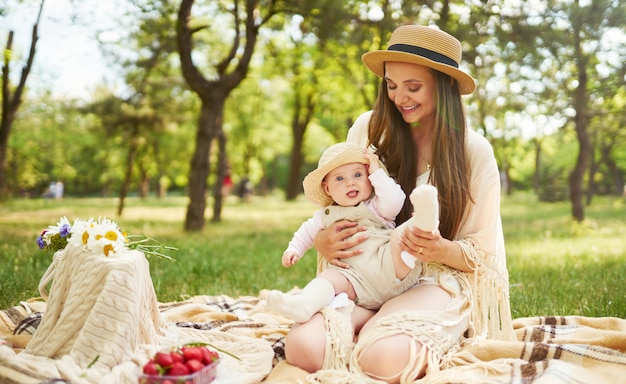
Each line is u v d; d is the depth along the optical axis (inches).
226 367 109.3
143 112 606.9
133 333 113.0
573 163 1360.7
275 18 484.1
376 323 113.7
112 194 1995.6
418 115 133.5
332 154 131.2
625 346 124.7
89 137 1310.3
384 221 130.6
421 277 127.1
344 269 126.0
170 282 222.1
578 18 361.4
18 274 215.3
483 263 127.5
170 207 948.0
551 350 117.3
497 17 372.5
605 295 193.3
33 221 547.2
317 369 114.3
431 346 112.9
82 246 117.5
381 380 108.8
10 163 1357.0
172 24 442.0
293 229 500.7
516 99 521.7
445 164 131.2
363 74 669.9
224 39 647.1
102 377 103.4
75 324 112.7
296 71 763.4
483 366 111.9
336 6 366.9
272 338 139.6
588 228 471.8
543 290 207.2
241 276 242.2
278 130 1212.5
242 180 1225.4
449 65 129.4
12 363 105.1
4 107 580.4
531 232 463.5
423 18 374.6
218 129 562.6
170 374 96.0
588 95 454.0
